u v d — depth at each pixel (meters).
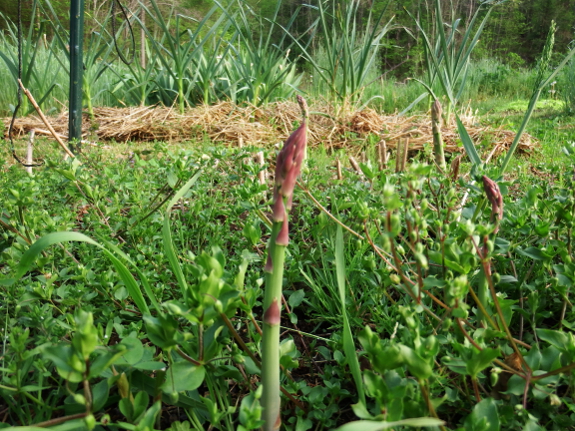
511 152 1.96
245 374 1.40
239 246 2.21
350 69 6.79
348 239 2.09
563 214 1.52
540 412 1.19
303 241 2.25
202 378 1.03
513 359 1.21
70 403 1.22
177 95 7.90
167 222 1.26
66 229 1.89
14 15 20.03
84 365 0.84
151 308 1.72
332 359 1.56
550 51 2.57
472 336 1.25
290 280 1.95
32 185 1.79
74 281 2.00
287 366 1.23
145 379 1.25
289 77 9.04
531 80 13.88
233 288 0.99
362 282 1.94
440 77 6.05
